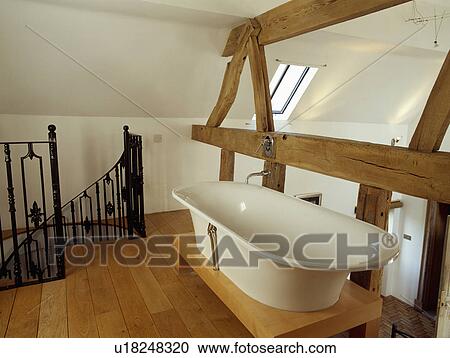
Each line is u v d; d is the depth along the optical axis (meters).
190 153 4.59
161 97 4.00
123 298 2.51
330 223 2.34
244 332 2.17
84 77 3.45
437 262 5.48
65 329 2.15
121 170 3.73
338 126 5.67
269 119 3.15
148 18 3.11
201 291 2.63
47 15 2.83
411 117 6.20
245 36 3.22
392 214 6.11
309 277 1.78
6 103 3.43
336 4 2.37
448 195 1.66
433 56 4.52
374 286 2.22
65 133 3.83
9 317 2.26
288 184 5.56
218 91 4.21
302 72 4.55
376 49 4.14
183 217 4.32
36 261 3.21
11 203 2.60
